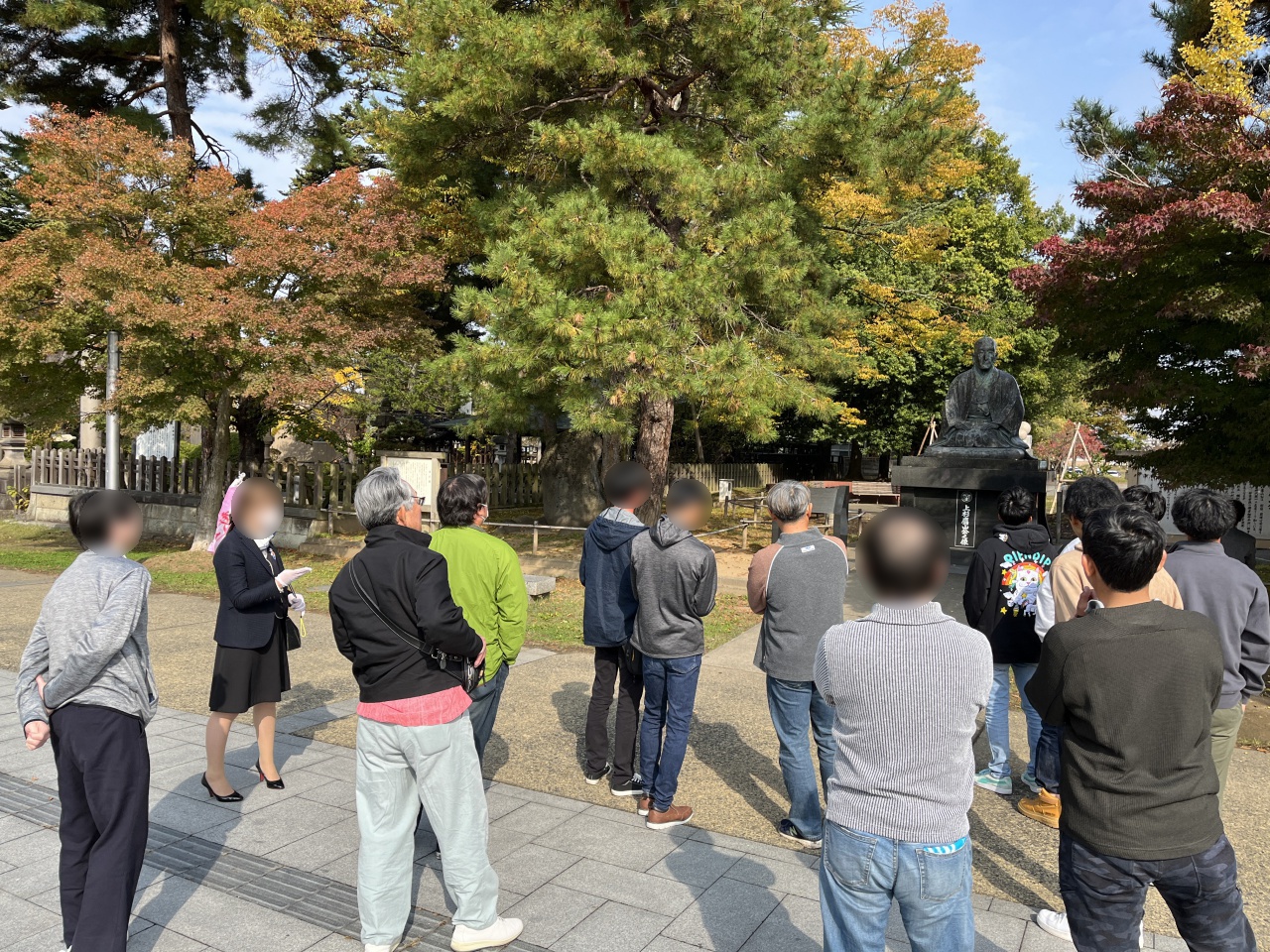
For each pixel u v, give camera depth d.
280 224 11.80
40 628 2.89
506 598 3.79
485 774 4.81
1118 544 2.26
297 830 4.03
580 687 6.62
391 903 2.99
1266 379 8.45
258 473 15.75
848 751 2.15
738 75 10.83
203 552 13.84
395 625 2.96
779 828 4.02
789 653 3.77
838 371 12.48
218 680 4.31
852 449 32.41
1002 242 24.33
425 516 12.87
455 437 25.86
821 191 12.36
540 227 9.68
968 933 2.11
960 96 16.91
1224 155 7.68
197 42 18.00
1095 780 2.24
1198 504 3.39
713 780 4.74
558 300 9.52
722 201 10.75
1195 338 8.50
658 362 9.41
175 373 11.89
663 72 11.94
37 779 4.65
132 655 2.96
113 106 18.27
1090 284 8.50
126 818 2.85
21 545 16.38
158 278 11.14
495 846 3.89
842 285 17.56
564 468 17.52
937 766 2.06
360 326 12.69
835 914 2.17
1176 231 7.53
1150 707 2.18
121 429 13.38
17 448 23.64
